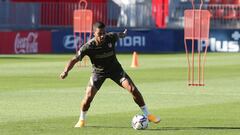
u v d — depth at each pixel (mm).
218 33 89812
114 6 91125
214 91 42250
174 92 41469
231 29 89625
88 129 26844
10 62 67062
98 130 26609
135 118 26906
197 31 45312
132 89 27031
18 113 31547
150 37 88312
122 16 91500
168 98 38312
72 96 38688
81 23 61562
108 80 48500
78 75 53156
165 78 51219
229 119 29969
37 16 88375
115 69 27203
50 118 29922
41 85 44938
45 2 89438
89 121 29109
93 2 92062
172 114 31672
